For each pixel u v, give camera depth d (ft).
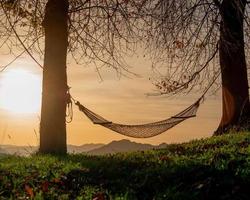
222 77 70.44
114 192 30.12
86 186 31.96
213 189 27.37
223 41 68.95
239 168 30.73
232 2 67.62
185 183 29.81
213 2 69.05
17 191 32.07
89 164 41.04
